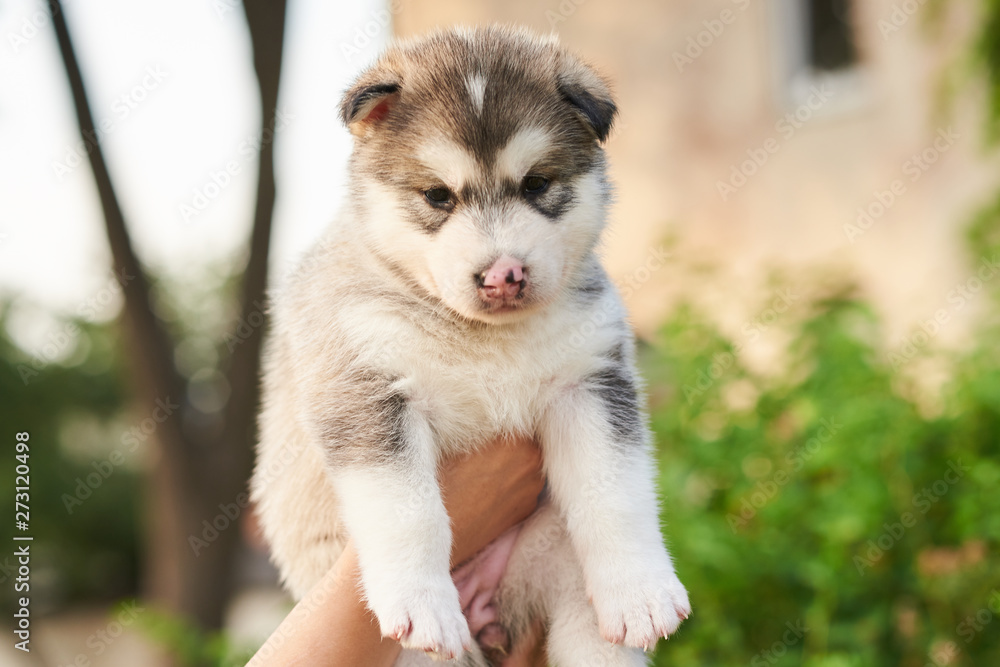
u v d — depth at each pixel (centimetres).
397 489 86
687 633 102
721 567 100
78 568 464
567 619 89
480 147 87
